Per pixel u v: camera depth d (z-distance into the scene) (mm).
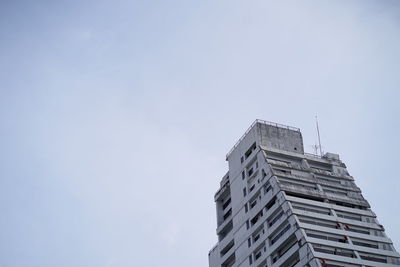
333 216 144625
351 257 137000
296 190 147750
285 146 160500
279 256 140500
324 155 164250
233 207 159375
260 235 147125
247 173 159000
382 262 139500
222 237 162125
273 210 145250
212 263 160125
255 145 159875
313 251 133000
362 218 148250
